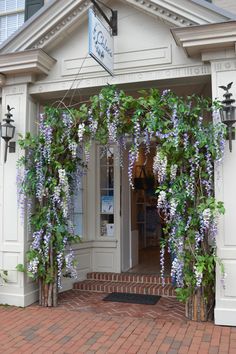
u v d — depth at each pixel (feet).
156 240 35.09
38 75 18.76
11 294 18.11
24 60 17.93
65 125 17.29
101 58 15.67
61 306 17.89
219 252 15.10
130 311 16.94
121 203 22.94
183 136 15.33
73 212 21.25
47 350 12.72
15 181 18.58
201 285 15.25
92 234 23.06
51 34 18.10
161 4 16.43
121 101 16.05
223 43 15.35
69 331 14.48
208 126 15.08
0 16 22.97
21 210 18.16
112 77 17.53
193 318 15.48
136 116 15.75
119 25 17.65
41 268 17.65
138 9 17.26
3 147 19.08
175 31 15.58
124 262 23.04
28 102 18.93
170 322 15.34
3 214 18.72
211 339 13.44
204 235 15.43
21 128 18.67
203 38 15.39
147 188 33.17
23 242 18.15
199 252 15.28
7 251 18.47
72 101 20.06
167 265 24.86
